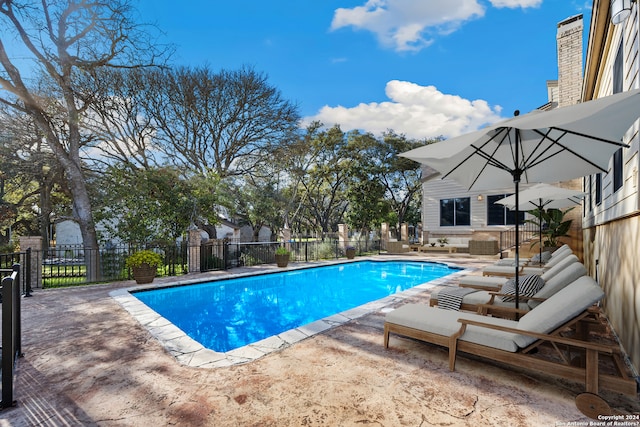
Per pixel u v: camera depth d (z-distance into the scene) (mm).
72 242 22922
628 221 3789
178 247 10906
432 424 2328
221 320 6602
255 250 12969
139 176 12695
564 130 3086
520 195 7633
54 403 2682
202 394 2797
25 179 16453
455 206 17891
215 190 14812
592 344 2494
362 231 25734
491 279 5992
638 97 2352
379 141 25797
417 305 3973
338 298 8656
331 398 2691
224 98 17703
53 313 5684
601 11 4785
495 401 2627
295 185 24359
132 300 6707
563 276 3928
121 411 2553
